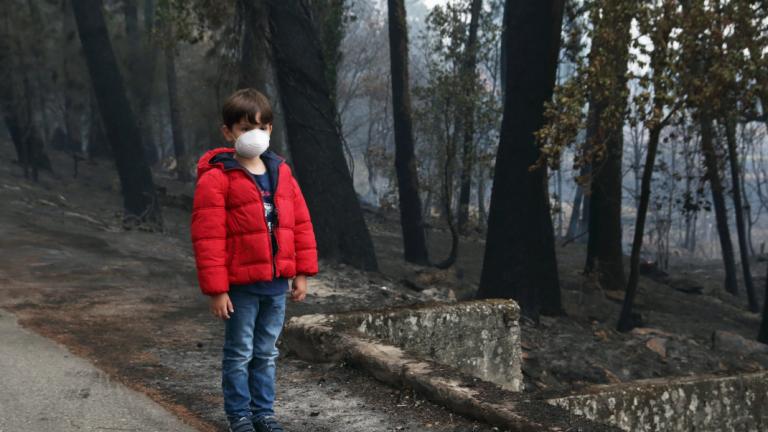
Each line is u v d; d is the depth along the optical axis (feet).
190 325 24.89
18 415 13.50
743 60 40.78
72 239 48.01
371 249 53.93
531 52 46.26
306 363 18.26
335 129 53.67
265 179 11.70
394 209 114.21
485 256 48.24
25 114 94.68
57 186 92.84
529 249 47.03
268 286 11.68
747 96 43.47
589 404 16.93
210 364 19.16
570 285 67.21
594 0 43.27
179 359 19.58
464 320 20.31
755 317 70.28
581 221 144.66
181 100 145.38
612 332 44.55
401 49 71.26
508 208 47.11
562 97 40.98
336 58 73.72
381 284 45.14
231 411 11.78
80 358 18.54
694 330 56.70
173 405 14.93
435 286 58.65
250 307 11.65
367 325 18.84
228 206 11.39
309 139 52.70
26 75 93.61
